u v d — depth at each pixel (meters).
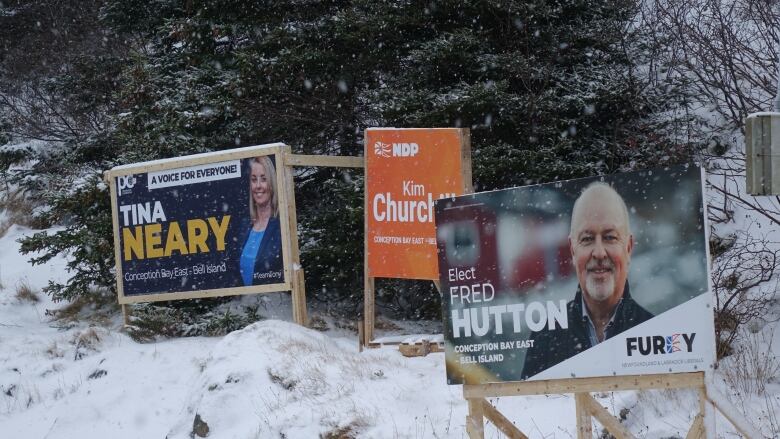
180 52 15.63
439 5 13.08
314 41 13.66
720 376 8.41
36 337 12.45
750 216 11.47
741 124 12.37
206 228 11.87
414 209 10.46
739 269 10.37
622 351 6.00
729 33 12.60
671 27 13.74
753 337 9.05
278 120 14.26
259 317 12.21
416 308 13.02
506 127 12.69
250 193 11.60
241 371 9.38
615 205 6.04
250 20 14.29
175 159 12.07
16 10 26.22
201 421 9.02
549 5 13.80
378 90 13.10
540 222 6.21
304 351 9.80
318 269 13.07
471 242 6.36
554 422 7.80
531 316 6.21
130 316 12.55
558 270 6.15
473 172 11.65
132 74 14.77
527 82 12.79
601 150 12.89
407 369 9.48
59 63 24.69
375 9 13.30
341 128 14.54
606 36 13.73
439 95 12.36
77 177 15.56
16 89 24.83
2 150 20.94
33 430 10.42
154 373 10.88
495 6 12.66
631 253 6.00
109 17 17.92
